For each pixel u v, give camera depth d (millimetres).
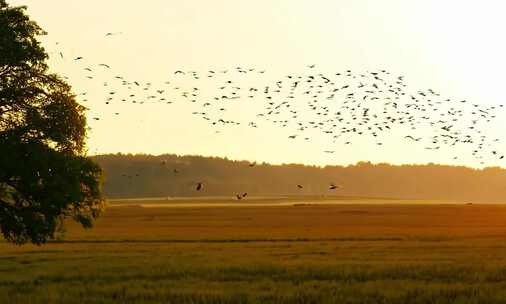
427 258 46062
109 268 40812
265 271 38406
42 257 49750
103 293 31250
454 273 36812
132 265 42094
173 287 32812
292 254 50688
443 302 28594
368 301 29078
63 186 39750
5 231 41250
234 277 36281
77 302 28844
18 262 46312
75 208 42438
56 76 41781
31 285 33812
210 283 33906
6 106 40969
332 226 104750
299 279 35594
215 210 163625
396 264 41031
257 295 29922
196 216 137125
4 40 39594
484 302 28641
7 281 35625
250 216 136875
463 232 84312
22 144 39406
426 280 34812
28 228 40562
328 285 32875
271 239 70688
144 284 33844
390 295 29938
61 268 41438
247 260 45250
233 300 28984
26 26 40719
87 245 63562
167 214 144750
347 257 47375
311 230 92250
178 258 47500
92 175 41688
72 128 41438
